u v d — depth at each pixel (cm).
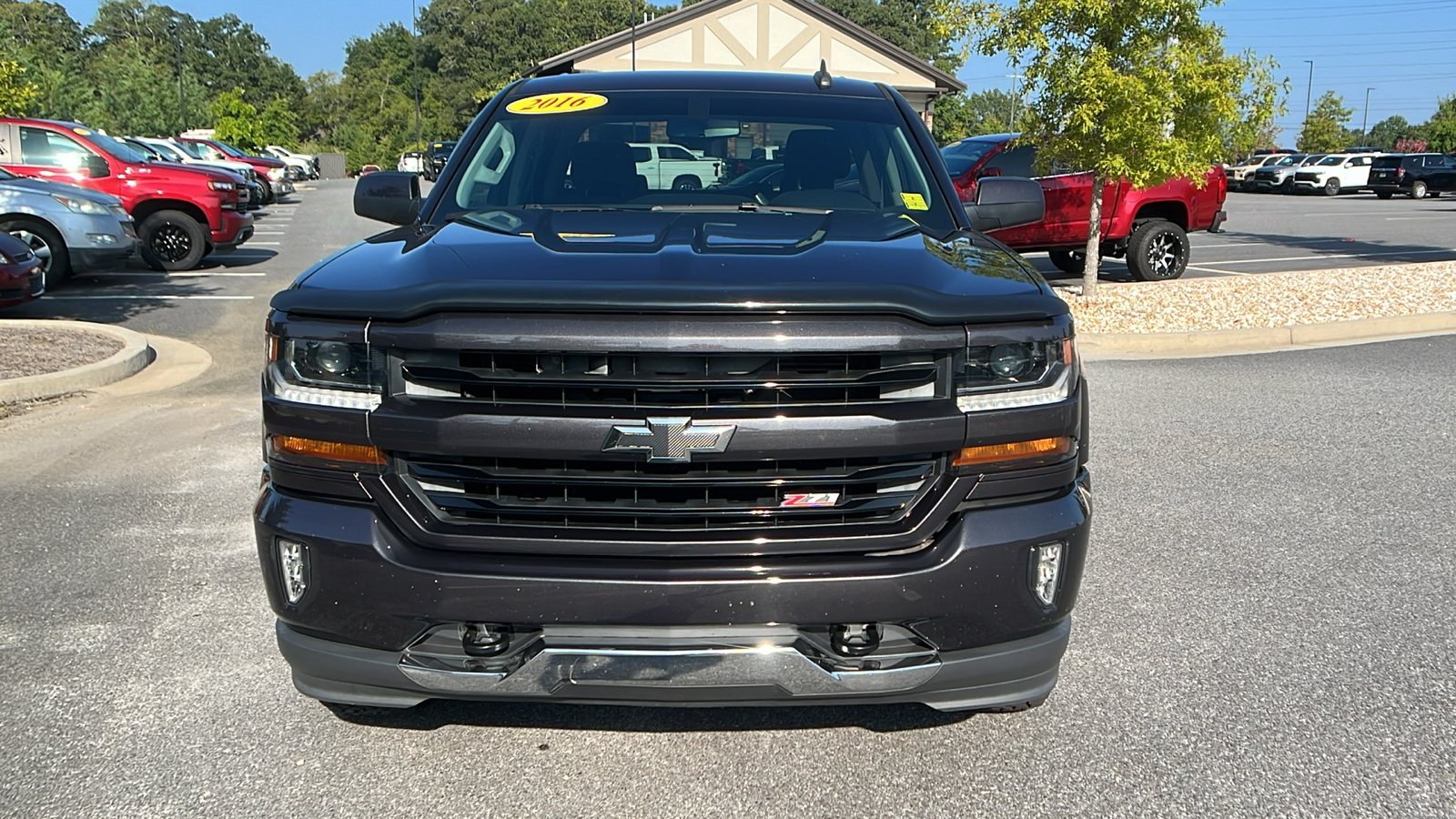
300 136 12388
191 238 1474
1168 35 1088
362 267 285
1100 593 419
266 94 13388
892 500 259
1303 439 648
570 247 294
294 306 263
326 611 262
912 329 251
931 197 383
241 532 488
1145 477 571
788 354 246
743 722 322
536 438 247
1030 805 281
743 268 269
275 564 268
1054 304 270
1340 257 1734
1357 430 666
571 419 246
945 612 258
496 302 247
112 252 1241
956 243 324
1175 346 967
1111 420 693
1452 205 3447
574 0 9575
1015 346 262
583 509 254
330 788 288
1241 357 923
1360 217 2712
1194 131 1111
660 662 252
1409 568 446
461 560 254
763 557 255
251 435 656
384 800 283
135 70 5488
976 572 259
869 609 254
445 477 254
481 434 248
